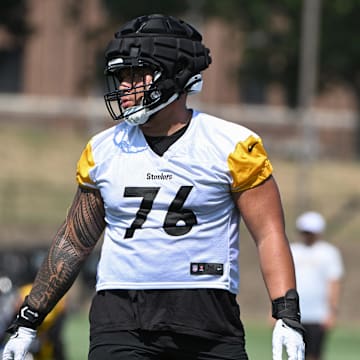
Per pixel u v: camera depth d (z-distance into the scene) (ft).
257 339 202.59
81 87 483.92
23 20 478.18
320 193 350.84
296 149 406.00
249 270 287.69
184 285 52.47
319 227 132.87
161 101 53.21
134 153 53.78
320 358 133.49
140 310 52.65
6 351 55.88
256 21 441.68
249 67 452.35
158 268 52.60
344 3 422.00
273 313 52.54
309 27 356.79
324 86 443.73
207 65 54.85
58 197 349.00
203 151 53.11
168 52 53.42
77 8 508.12
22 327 56.18
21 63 545.03
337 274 133.49
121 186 53.57
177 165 53.01
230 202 53.57
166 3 450.71
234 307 53.21
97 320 53.47
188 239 52.75
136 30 54.24
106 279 53.67
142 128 54.19
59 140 404.16
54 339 103.91
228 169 52.70
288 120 512.63
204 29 533.96
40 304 56.13
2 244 294.25
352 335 226.17
